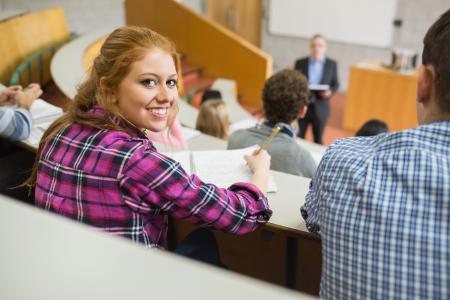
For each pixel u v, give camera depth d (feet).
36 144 5.32
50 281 1.24
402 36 22.41
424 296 2.23
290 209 3.82
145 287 1.23
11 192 5.01
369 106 18.49
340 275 2.48
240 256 5.06
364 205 2.42
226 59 19.88
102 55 3.28
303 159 5.65
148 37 3.25
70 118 3.33
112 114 3.26
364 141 2.87
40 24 12.54
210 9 27.89
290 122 6.50
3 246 1.36
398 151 2.49
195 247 3.78
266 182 4.05
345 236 2.46
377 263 2.34
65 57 9.61
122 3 23.80
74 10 21.93
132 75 3.17
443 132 2.46
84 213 3.09
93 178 3.04
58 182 3.17
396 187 2.39
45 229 1.44
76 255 1.32
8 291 1.21
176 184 3.07
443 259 2.19
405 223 2.29
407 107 17.62
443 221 2.24
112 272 1.27
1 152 6.20
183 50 20.66
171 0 19.98
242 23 27.12
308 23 24.85
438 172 2.33
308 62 16.37
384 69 17.94
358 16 23.18
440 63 2.46
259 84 19.44
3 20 11.94
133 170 3.00
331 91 16.11
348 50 24.14
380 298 2.33
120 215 3.06
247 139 5.88
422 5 21.39
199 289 1.23
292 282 4.80
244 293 1.23
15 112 5.33
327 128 19.93
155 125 3.34
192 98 17.35
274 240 4.72
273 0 25.49
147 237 3.19
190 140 6.83
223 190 3.39
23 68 10.21
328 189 2.63
